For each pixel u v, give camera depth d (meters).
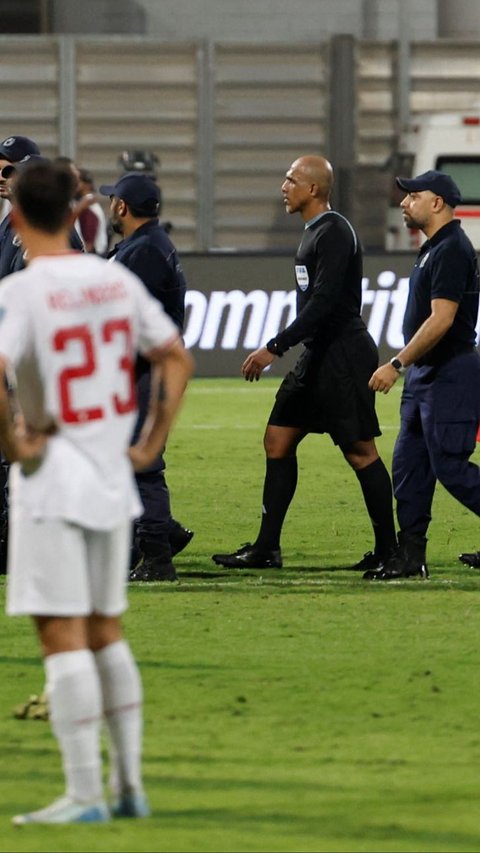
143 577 32.91
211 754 20.80
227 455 53.75
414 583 32.97
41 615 17.19
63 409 17.00
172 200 111.75
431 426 32.28
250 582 33.16
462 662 25.98
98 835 17.38
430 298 32.00
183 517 42.44
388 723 22.38
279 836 17.55
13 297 16.92
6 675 25.06
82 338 17.03
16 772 19.97
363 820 18.14
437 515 43.47
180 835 17.47
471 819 18.22
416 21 117.75
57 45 109.69
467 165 106.50
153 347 17.69
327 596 31.59
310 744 21.30
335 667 25.61
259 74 111.06
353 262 33.34
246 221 112.31
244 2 118.81
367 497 34.34
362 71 111.88
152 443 17.92
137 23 118.62
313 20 118.44
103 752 20.81
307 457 54.16
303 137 111.75
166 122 110.94
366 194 112.00
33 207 17.36
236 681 24.69
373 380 31.97
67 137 110.25
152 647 26.95
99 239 66.25
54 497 16.91
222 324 73.62
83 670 17.16
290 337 32.97
